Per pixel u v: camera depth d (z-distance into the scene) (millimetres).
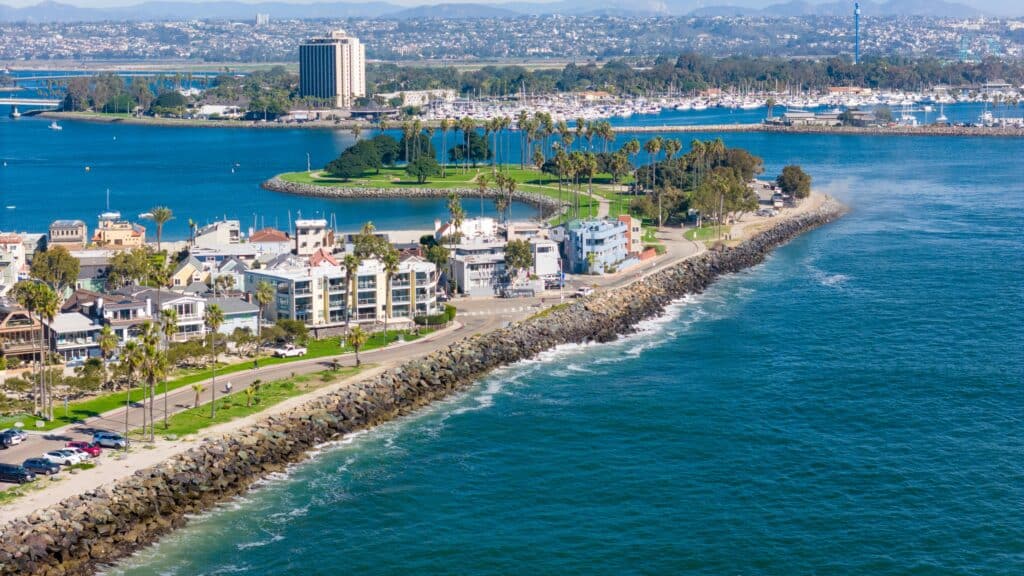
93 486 177500
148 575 162250
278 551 170375
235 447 195750
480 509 184875
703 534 176625
